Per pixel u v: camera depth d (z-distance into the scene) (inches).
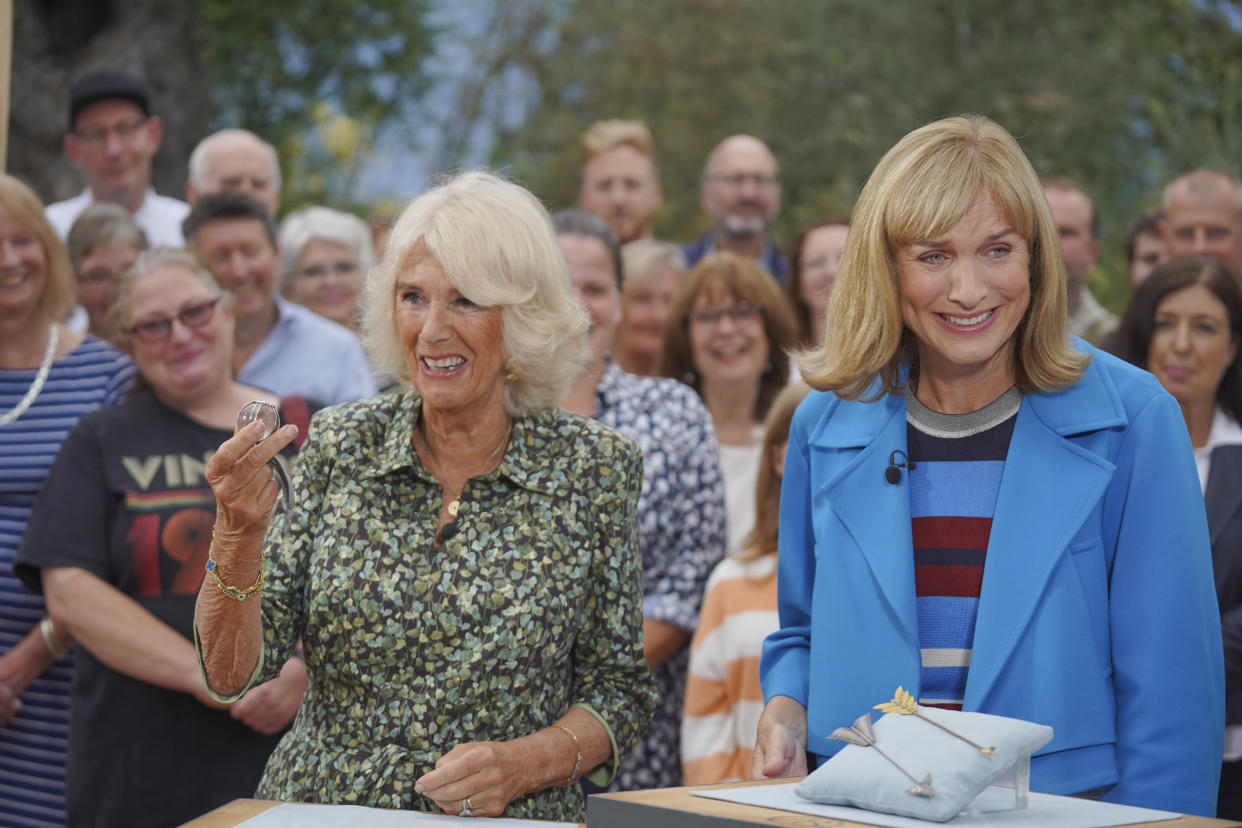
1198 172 212.2
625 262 206.7
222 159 240.4
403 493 99.2
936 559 92.4
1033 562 88.4
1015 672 87.2
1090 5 513.0
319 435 101.3
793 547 101.8
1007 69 495.5
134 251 189.8
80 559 137.8
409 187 631.2
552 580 96.7
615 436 102.3
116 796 134.3
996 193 86.9
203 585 91.4
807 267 210.4
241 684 94.0
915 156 89.3
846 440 96.7
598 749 98.0
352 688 97.0
